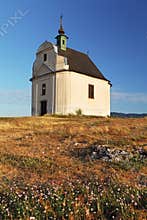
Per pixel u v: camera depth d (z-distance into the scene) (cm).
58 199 709
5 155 1397
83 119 3453
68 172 1099
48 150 1509
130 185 862
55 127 2511
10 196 786
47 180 1004
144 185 882
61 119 3469
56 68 4288
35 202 718
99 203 674
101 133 1889
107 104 4725
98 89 4572
